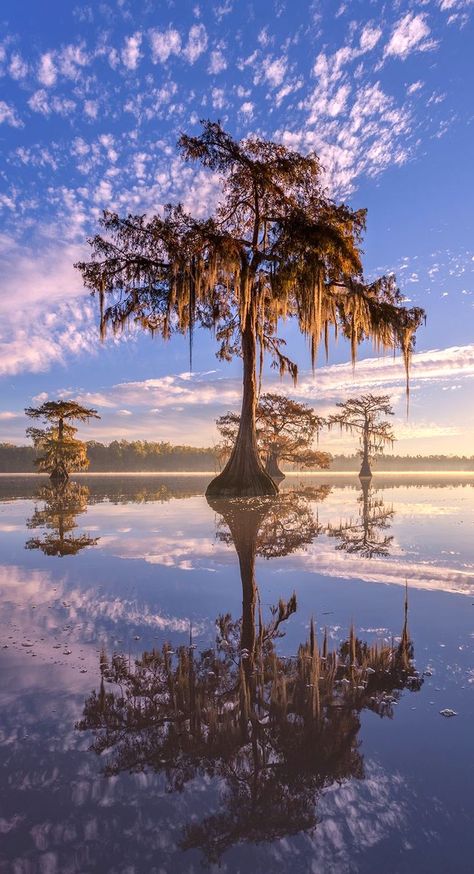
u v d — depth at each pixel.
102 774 1.55
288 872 1.13
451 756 1.64
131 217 17.30
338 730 1.83
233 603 3.77
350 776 1.53
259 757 1.65
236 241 17.48
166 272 18.39
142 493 22.70
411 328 19.16
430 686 2.25
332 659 2.59
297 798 1.42
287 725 1.88
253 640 2.91
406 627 3.15
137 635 3.02
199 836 1.27
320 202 18.41
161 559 5.64
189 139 16.98
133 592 4.11
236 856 1.19
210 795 1.44
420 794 1.43
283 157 17.69
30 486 31.81
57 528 8.78
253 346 19.06
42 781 1.51
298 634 3.03
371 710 2.00
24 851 1.21
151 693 2.17
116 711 1.99
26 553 6.11
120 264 18.19
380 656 2.63
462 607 3.62
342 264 17.66
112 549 6.38
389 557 5.65
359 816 1.34
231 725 1.88
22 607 3.65
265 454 42.31
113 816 1.35
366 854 1.19
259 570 5.00
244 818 1.34
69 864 1.16
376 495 19.09
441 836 1.26
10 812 1.36
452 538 7.16
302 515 10.95
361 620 3.31
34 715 1.96
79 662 2.56
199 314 21.20
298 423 40.47
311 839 1.25
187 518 10.38
